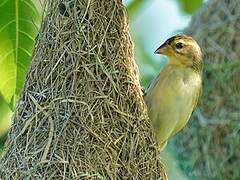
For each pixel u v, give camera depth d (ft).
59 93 27.73
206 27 42.60
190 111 30.58
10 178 27.27
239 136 41.11
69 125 27.35
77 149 27.12
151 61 45.32
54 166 26.91
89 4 28.30
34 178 26.86
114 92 28.04
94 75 27.94
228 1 42.60
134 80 28.78
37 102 27.78
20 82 29.86
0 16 29.58
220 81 41.73
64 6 28.43
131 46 29.01
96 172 27.02
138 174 27.81
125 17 28.89
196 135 42.29
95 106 27.66
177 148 43.09
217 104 41.70
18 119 28.04
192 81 30.40
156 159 28.63
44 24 28.66
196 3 36.83
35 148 27.25
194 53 30.58
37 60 28.37
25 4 29.60
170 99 29.99
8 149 27.91
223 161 41.45
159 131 29.99
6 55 29.76
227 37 41.96
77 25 28.17
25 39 29.76
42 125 27.50
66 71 27.89
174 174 43.37
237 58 41.47
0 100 37.06
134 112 28.35
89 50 28.04
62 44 28.12
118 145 27.61
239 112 41.24
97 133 27.43
